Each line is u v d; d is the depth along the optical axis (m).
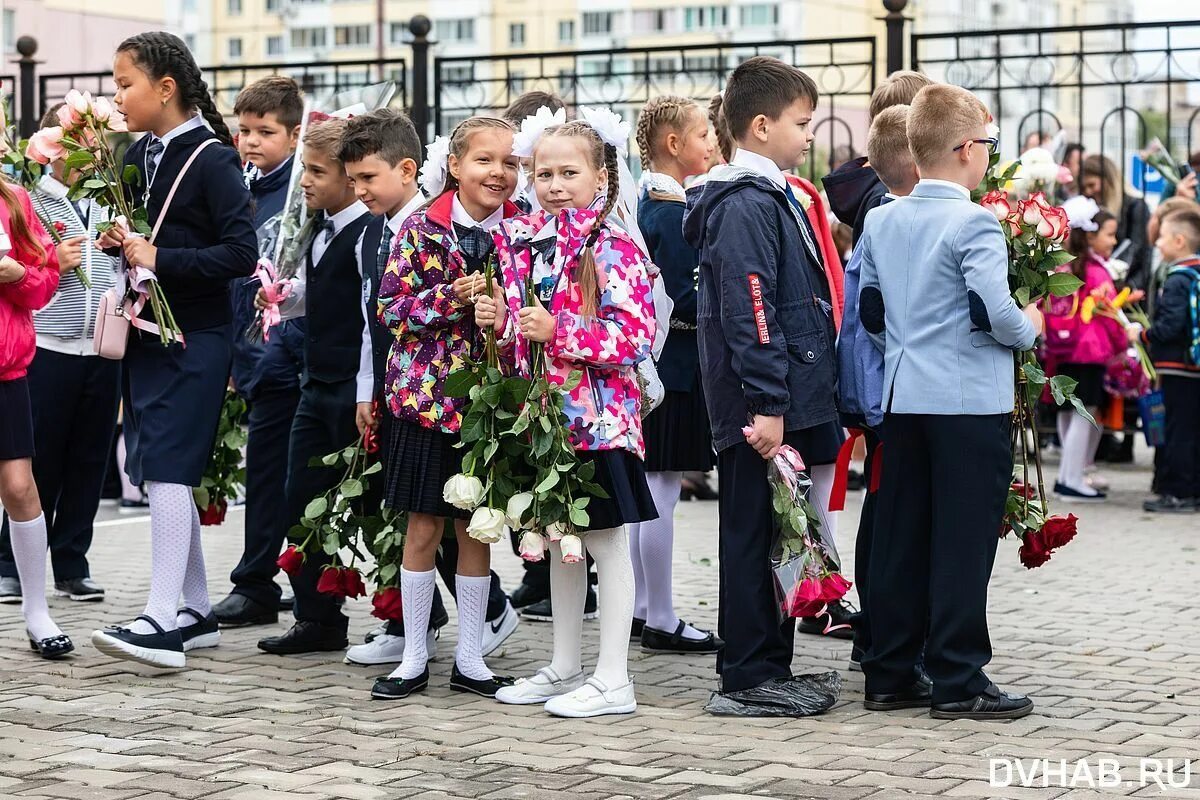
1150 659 5.29
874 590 4.62
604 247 4.50
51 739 4.23
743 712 4.55
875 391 4.69
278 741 4.23
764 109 4.57
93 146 5.18
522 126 4.62
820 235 5.54
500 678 4.89
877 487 5.06
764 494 4.55
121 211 5.18
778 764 3.99
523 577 6.36
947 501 4.45
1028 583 6.78
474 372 4.56
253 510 5.93
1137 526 8.42
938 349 4.45
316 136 5.26
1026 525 4.69
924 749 4.14
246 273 5.21
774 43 9.95
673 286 5.47
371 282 5.13
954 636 4.48
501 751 4.14
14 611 6.14
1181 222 8.80
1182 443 8.89
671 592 5.56
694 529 8.47
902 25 9.57
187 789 3.75
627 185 4.65
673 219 5.54
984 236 4.37
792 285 4.55
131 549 7.69
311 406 5.45
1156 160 10.17
